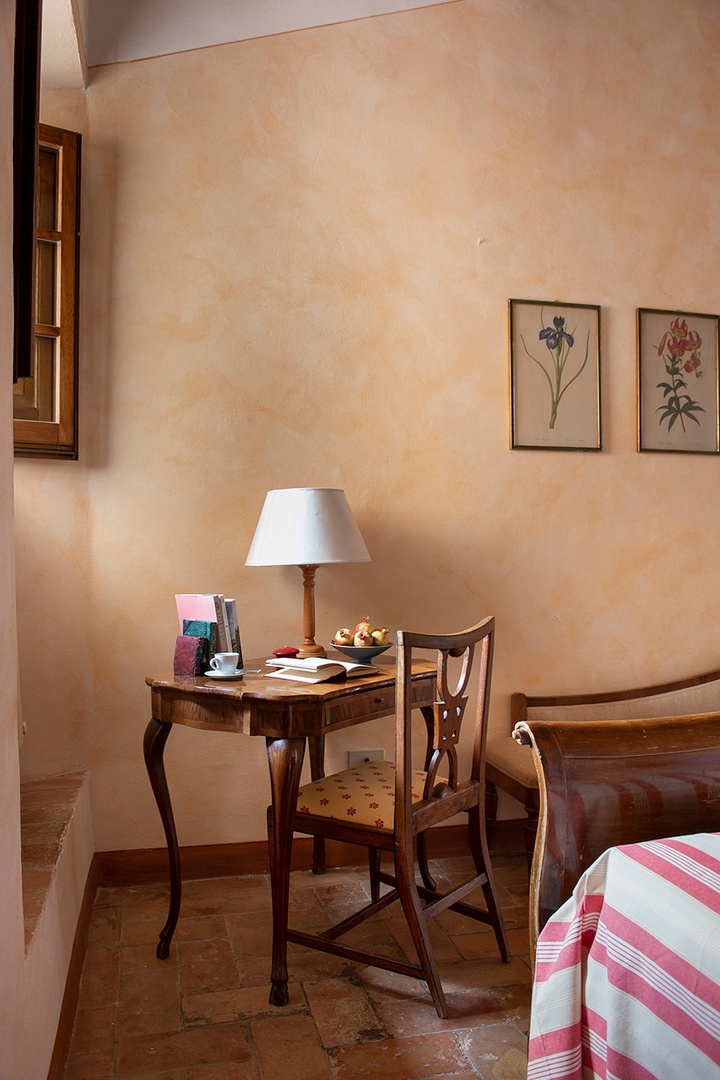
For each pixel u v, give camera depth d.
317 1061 2.03
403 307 3.35
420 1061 2.02
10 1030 1.37
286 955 2.41
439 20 3.41
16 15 1.56
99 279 3.08
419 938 2.21
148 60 3.13
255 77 3.23
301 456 3.25
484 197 3.44
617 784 1.69
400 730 2.21
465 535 3.40
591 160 3.57
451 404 3.39
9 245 1.43
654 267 3.64
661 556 3.63
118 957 2.54
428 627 3.37
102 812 3.07
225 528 3.18
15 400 2.94
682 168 3.68
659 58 3.67
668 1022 1.32
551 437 3.49
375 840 2.26
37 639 3.00
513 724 3.42
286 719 2.29
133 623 3.10
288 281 3.24
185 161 3.16
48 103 3.05
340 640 2.84
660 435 3.64
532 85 3.51
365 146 3.33
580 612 3.53
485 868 2.52
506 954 2.51
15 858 1.44
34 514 2.99
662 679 3.62
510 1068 2.00
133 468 3.10
